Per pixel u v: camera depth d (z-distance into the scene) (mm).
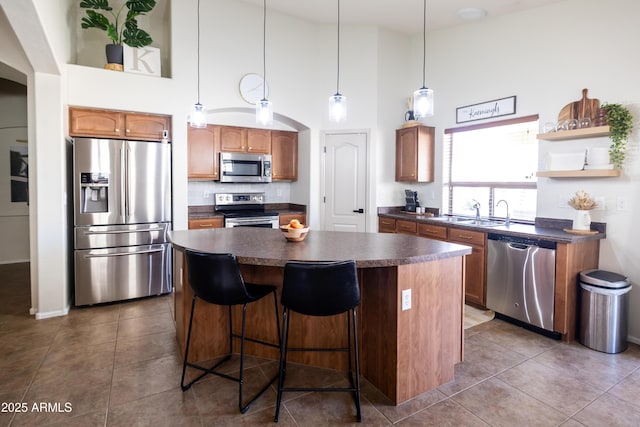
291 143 5207
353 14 4469
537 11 3705
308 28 4801
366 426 1901
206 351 2607
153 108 3902
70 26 3816
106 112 3738
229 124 4688
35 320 3293
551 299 2979
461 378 2377
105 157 3627
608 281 2742
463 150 4535
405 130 4812
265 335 2627
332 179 4957
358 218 4898
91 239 3605
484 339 2990
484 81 4219
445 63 4660
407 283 2084
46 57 2926
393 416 1987
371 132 4785
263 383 2309
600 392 2229
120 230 3725
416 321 2137
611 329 2732
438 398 2156
